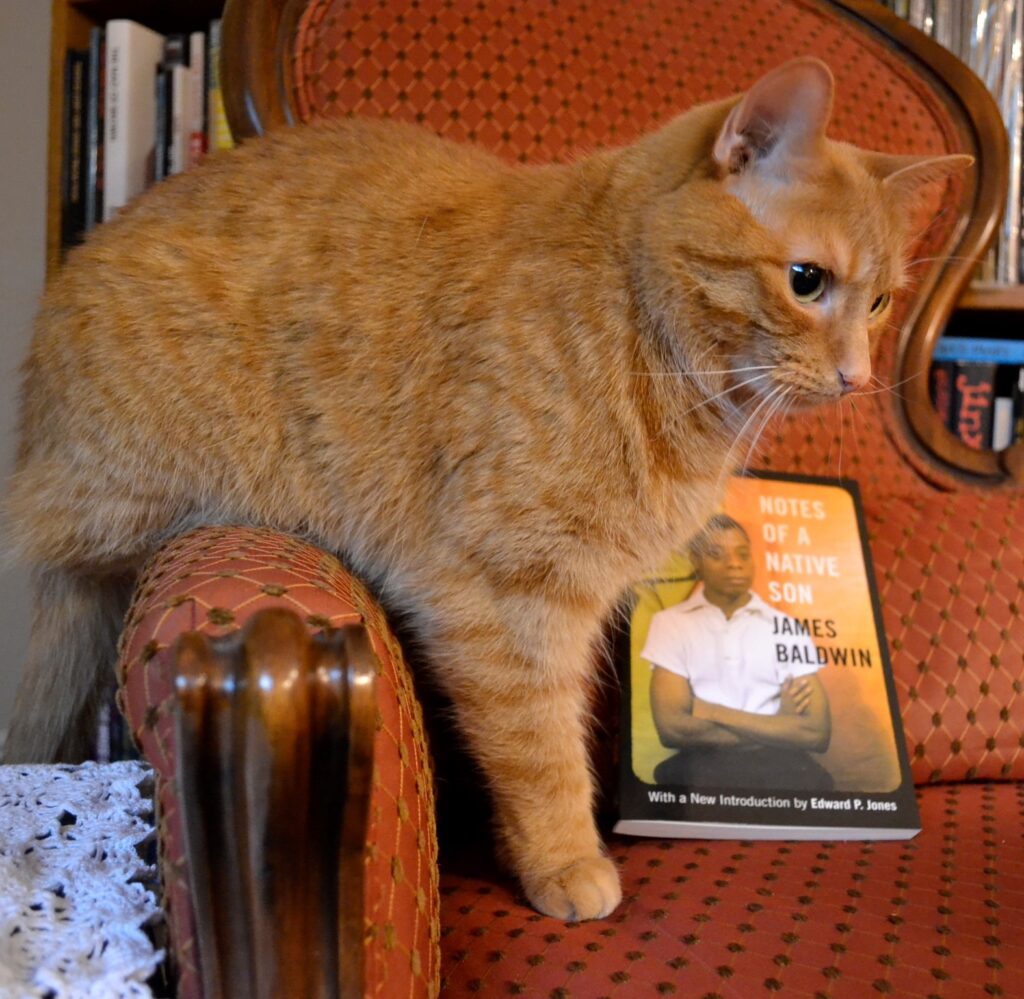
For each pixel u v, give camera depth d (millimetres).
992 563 1204
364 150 1023
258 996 474
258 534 833
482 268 917
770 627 1062
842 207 902
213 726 455
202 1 1472
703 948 742
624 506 893
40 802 787
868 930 769
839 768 1001
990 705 1135
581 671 918
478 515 870
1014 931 769
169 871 532
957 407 1560
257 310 941
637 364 894
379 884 566
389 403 919
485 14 1223
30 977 518
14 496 1010
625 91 1258
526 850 855
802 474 1177
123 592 1066
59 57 1460
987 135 1380
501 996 687
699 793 969
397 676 719
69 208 1465
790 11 1377
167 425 934
